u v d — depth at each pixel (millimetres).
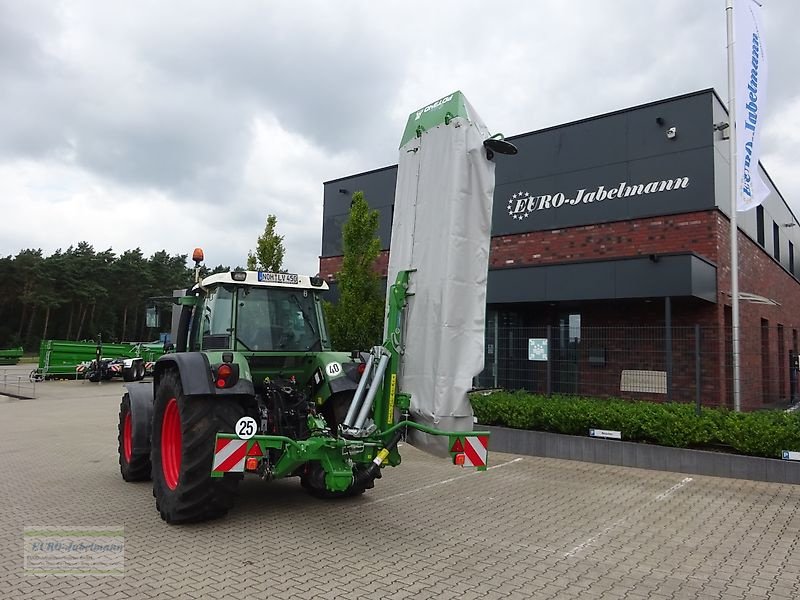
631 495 6535
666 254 9656
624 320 11664
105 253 61969
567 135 12578
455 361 4727
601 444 8320
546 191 12797
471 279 4832
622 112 11859
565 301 11055
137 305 60219
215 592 3805
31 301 51312
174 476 5496
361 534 5105
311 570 4219
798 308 20125
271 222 13352
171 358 5512
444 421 4645
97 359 25156
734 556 4617
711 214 10703
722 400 9875
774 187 16469
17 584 3955
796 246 20656
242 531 5156
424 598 3746
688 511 5898
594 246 11969
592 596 3828
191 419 5117
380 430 5070
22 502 6164
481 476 7520
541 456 8789
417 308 5016
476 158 4891
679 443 7832
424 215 5102
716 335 10320
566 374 10828
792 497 6410
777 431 7188
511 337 10602
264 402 5844
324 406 5938
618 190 11820
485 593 3844
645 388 10438
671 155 11219
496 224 13523
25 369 36000
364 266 11023
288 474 5207
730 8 9211
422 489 6824
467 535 5109
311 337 6336
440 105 5117
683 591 3926
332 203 18062
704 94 10898
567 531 5246
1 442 10477
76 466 8219
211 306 6246
